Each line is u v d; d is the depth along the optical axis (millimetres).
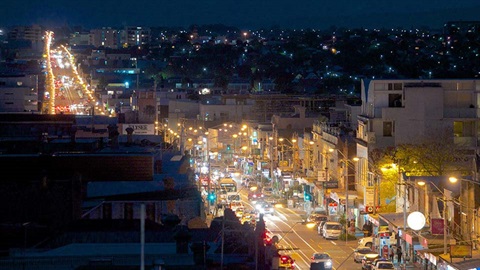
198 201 59875
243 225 58875
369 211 108188
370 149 119688
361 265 89500
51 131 104188
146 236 38188
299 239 105375
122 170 57656
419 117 121375
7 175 51188
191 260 32875
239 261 45000
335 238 105250
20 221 44438
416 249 84250
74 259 32094
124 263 31672
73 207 44906
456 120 121250
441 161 111750
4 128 102438
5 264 31906
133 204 53312
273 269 45969
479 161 88062
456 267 73438
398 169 107188
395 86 123250
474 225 83812
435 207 91688
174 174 72438
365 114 126375
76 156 56250
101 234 38312
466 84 122188
